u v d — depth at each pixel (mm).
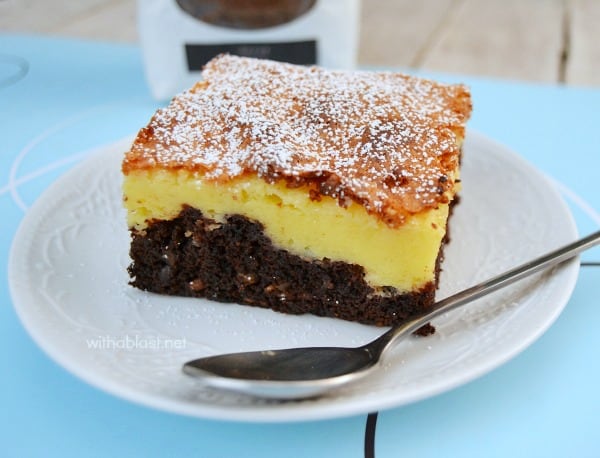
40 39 340
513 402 143
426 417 139
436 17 405
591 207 214
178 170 163
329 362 138
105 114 274
